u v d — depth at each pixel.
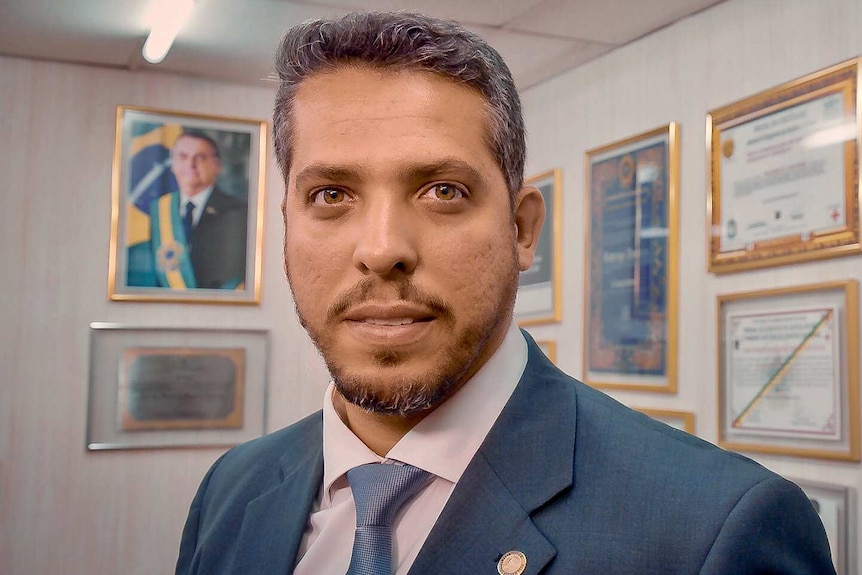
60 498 2.50
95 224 2.55
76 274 2.54
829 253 1.77
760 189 1.95
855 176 1.72
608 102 2.46
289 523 0.81
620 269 2.38
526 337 0.86
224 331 2.63
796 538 0.64
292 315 2.70
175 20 2.14
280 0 2.08
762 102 1.95
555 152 2.69
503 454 0.72
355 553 0.70
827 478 1.80
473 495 0.69
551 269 2.67
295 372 2.70
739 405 2.00
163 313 2.60
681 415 2.15
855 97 1.73
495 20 2.22
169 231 2.59
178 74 2.61
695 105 2.16
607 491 0.68
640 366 2.29
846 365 1.75
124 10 2.15
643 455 0.71
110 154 2.56
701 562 0.62
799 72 1.88
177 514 2.60
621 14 2.18
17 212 2.49
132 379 2.57
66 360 2.52
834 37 1.79
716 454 0.70
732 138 2.03
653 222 2.26
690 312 2.16
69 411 2.52
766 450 1.92
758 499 0.64
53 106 2.52
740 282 2.02
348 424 0.80
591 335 2.49
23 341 2.48
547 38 2.35
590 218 2.51
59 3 2.11
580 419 0.76
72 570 2.50
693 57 2.17
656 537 0.64
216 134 2.62
